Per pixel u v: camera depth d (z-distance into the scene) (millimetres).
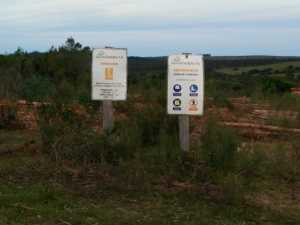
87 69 23953
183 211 6727
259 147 9234
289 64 55000
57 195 7172
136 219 6406
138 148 8844
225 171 8016
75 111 10164
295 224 6457
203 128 10398
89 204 6898
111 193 7328
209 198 7176
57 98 10734
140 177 7719
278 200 7320
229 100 17797
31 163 8570
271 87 23844
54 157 8703
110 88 8953
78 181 7758
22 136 11133
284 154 9078
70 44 25438
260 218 6594
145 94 12234
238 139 9742
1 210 6574
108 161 8508
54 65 23453
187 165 8180
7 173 8109
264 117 14438
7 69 19812
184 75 8508
